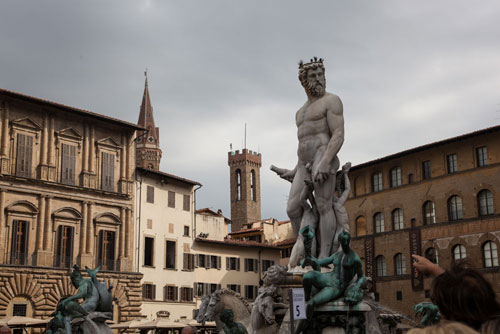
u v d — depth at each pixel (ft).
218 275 238.07
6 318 145.69
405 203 211.41
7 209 170.71
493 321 9.93
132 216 204.54
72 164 191.11
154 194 215.51
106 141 201.98
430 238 200.64
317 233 40.81
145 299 203.72
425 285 198.90
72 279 42.06
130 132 209.97
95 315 40.83
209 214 250.16
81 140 195.00
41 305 171.83
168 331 165.37
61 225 183.21
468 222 190.39
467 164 194.29
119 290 192.54
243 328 31.35
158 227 214.69
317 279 27.89
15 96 176.86
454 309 10.12
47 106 185.47
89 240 189.47
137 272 199.62
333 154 39.81
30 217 176.96
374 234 219.41
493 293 10.12
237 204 599.16
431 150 205.98
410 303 202.49
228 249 244.63
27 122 181.37
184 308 218.79
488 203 187.93
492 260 183.32
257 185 612.70
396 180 217.77
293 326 26.30
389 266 212.64
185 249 224.94
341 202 40.52
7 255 169.17
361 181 229.25
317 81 41.45
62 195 184.85
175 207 223.92
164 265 214.69
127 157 207.51
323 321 28.04
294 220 42.01
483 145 191.21
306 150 41.39
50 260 178.19
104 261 192.95
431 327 9.48
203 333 170.81
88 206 192.24
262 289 35.68
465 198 193.06
